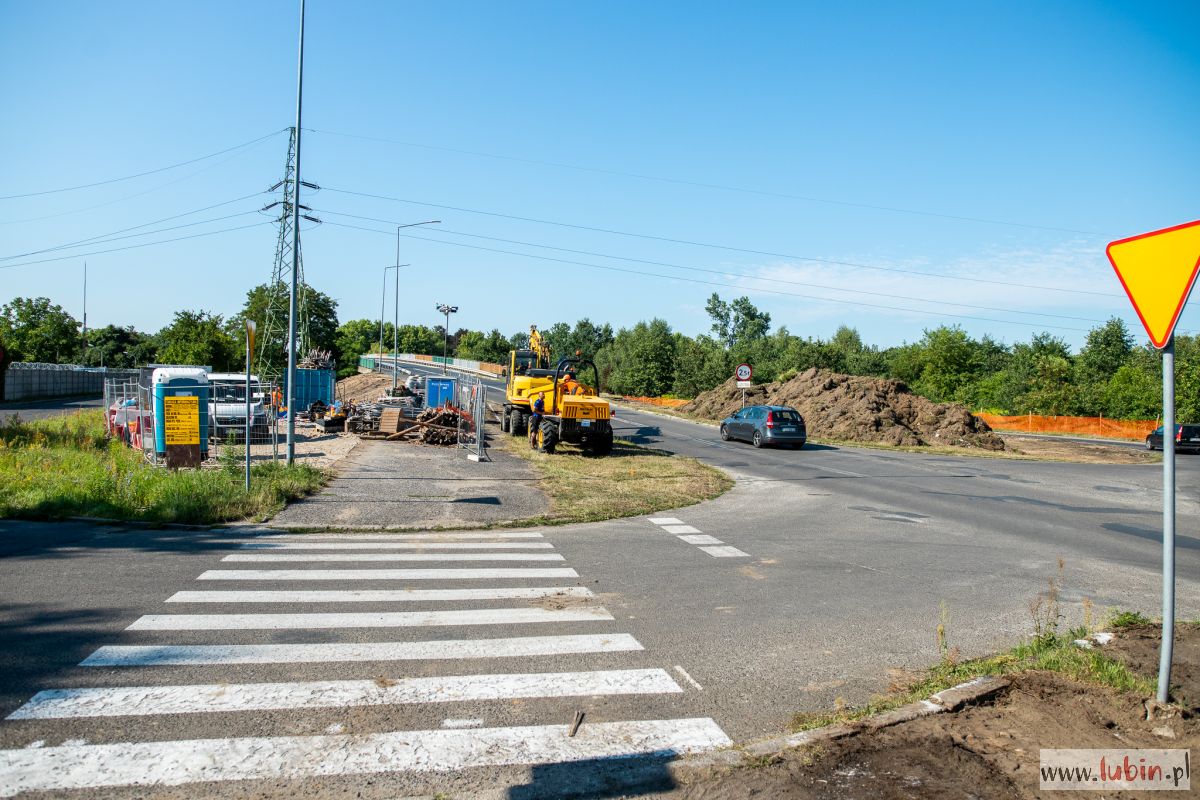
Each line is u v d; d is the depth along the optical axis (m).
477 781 3.79
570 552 9.66
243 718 4.40
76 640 5.61
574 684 5.13
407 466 17.22
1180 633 6.32
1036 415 53.34
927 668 5.66
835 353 67.44
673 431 32.59
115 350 73.31
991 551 10.62
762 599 7.55
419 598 7.13
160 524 10.47
